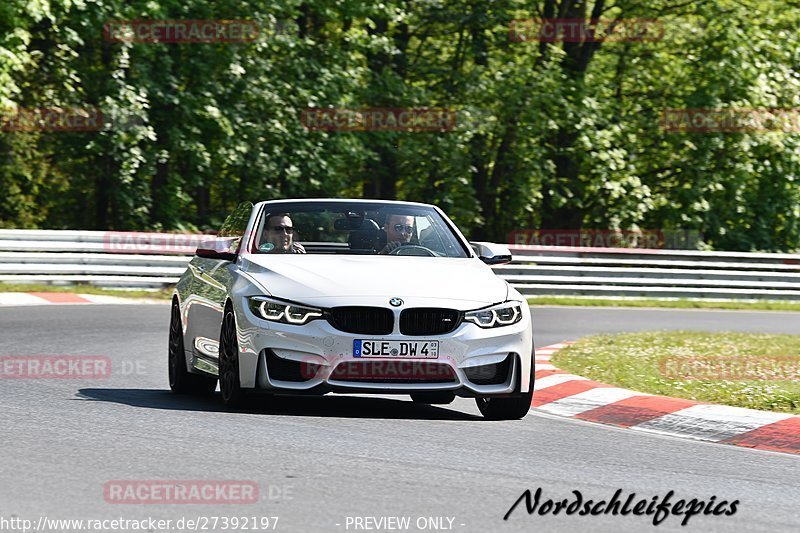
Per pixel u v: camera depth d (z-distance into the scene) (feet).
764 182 261.65
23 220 237.66
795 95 256.93
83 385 79.36
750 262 200.34
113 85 194.18
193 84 206.80
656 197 259.80
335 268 70.03
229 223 82.69
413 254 75.36
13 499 44.50
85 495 45.52
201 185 213.46
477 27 245.24
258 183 217.56
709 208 252.21
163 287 161.58
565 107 240.94
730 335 125.59
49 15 180.14
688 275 194.90
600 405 78.28
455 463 54.95
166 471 50.24
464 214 236.63
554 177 251.60
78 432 59.31
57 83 202.49
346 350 65.87
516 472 53.62
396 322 66.44
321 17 226.79
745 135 252.62
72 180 219.41
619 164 243.60
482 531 42.42
